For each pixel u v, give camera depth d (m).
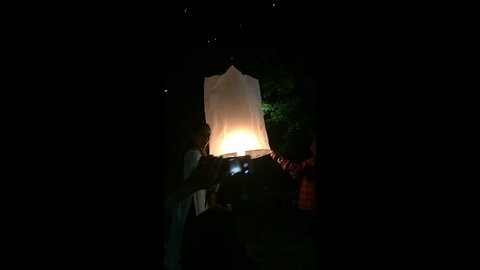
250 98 3.56
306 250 7.65
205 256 2.61
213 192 3.36
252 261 2.73
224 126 3.47
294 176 5.19
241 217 11.21
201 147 3.87
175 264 3.68
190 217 3.71
